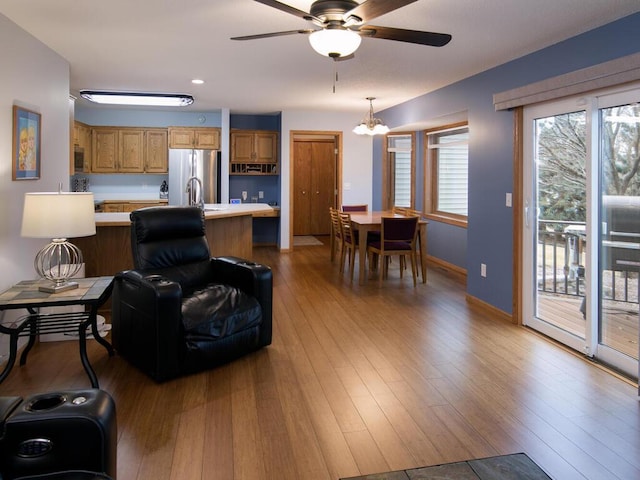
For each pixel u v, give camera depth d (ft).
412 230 18.79
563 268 12.37
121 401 9.09
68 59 14.26
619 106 10.37
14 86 10.91
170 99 20.59
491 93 14.92
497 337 12.80
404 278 20.39
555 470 7.00
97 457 5.04
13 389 9.52
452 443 7.71
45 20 10.70
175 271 12.01
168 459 7.21
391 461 7.21
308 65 14.87
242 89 19.24
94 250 15.05
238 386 9.78
